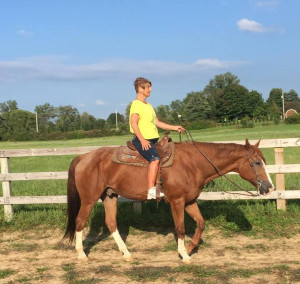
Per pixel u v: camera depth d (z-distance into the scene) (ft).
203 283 15.48
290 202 26.76
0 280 16.97
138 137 17.94
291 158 57.82
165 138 19.06
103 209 26.05
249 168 18.61
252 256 19.02
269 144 25.21
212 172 18.88
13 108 437.58
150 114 18.60
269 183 18.25
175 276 16.52
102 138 218.18
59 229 24.88
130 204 27.45
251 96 376.89
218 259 18.71
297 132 145.07
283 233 22.06
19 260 19.81
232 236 22.22
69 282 16.43
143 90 18.53
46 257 20.21
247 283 15.39
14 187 38.29
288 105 424.05
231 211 24.93
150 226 24.61
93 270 17.79
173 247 20.80
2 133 261.65
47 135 244.42
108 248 21.31
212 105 389.60
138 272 16.96
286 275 16.10
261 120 291.17
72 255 20.42
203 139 127.85
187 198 18.54
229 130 221.87
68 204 20.17
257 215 24.56
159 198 18.44
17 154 26.66
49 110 394.11
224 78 422.82
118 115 410.72
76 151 26.53
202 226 19.11
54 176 26.32
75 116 382.63
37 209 27.50
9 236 24.00
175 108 391.24
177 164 18.39
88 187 19.52
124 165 18.98
